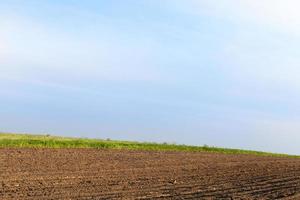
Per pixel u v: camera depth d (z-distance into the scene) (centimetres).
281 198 1923
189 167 2956
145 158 3278
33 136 4103
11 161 2556
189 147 4728
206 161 3434
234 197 1912
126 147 4059
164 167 2858
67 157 2936
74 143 3784
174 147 4541
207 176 2583
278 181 2527
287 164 3669
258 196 1961
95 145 3875
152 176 2433
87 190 1909
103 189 1956
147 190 1992
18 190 1823
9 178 2059
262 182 2448
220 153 4466
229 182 2386
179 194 1931
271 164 3572
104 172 2445
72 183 2056
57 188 1912
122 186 2058
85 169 2492
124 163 2886
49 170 2353
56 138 4125
